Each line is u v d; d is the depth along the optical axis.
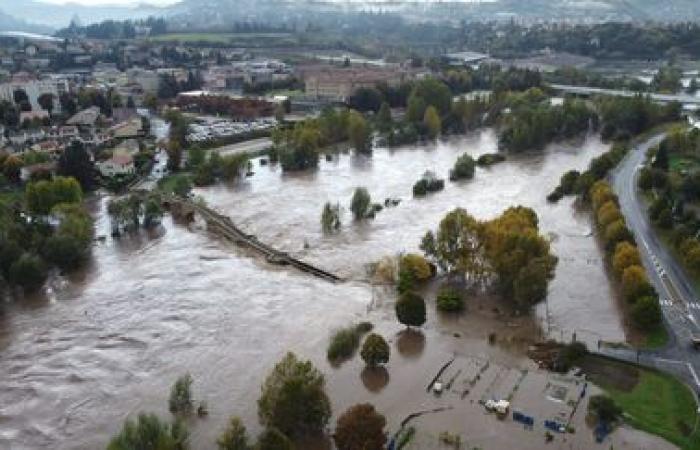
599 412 140.12
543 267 186.75
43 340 186.00
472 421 142.25
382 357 161.38
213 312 198.25
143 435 127.94
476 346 173.25
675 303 189.62
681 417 141.38
